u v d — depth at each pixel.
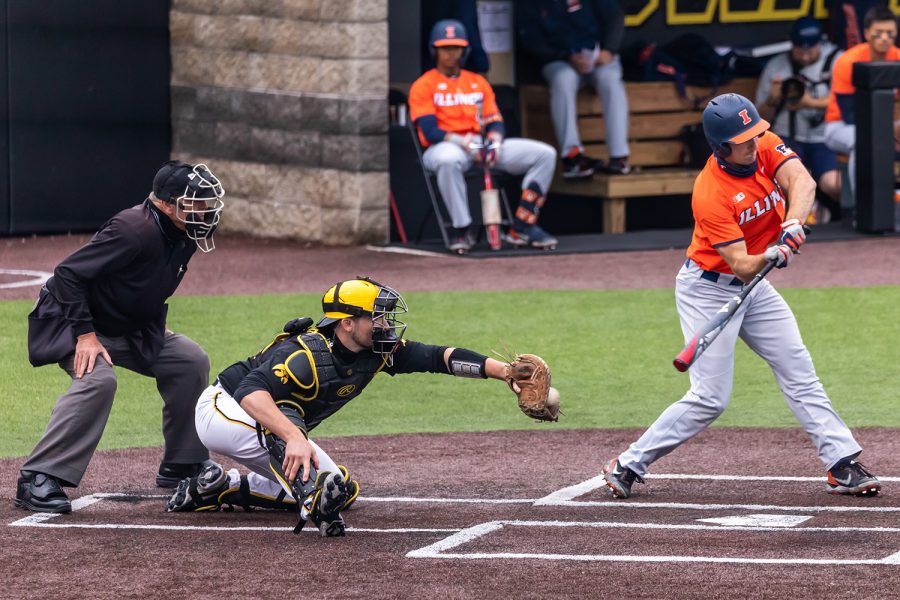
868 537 21.44
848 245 51.06
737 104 23.00
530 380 22.09
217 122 57.88
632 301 42.97
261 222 56.75
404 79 56.41
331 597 18.94
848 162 53.91
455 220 50.25
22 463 27.78
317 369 21.53
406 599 18.78
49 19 56.88
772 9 63.25
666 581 19.33
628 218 60.78
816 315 40.69
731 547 21.03
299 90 54.59
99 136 58.31
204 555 21.14
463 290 44.69
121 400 33.59
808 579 19.27
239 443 22.81
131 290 24.00
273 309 42.19
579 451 28.41
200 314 41.53
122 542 21.98
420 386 34.97
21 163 57.12
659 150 59.22
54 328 24.09
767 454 27.80
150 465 27.72
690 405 24.25
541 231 51.53
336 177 53.78
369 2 52.47
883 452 27.61
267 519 23.56
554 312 41.53
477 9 57.16
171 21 58.94
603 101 56.25
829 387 33.41
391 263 49.69
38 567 20.62
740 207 23.39
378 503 24.48
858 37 59.88
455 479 26.23
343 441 29.62
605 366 35.88
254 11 55.81
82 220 58.44
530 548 21.20
